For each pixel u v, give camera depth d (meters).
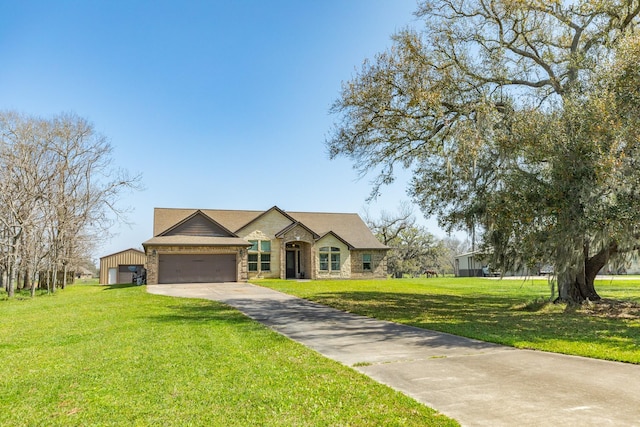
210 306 16.50
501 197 12.63
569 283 15.50
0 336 10.36
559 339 9.08
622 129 10.65
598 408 4.91
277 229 35.03
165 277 29.58
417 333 10.30
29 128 27.06
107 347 8.78
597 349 7.98
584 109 11.52
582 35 15.88
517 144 12.66
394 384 6.04
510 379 6.17
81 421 4.80
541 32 16.61
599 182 10.62
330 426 4.57
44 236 27.39
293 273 36.66
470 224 15.28
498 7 16.14
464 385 5.91
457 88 15.62
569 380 6.07
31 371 6.96
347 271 35.94
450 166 14.88
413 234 54.75
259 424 4.64
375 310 15.02
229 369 6.93
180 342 9.20
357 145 18.30
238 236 32.81
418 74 15.44
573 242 12.10
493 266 15.05
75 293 26.77
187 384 6.11
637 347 8.13
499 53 16.28
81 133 30.02
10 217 26.06
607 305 14.96
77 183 30.41
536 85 16.62
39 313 15.32
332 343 9.18
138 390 5.88
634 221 10.69
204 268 30.36
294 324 11.97
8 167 25.62
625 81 11.06
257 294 21.58
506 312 14.54
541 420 4.57
